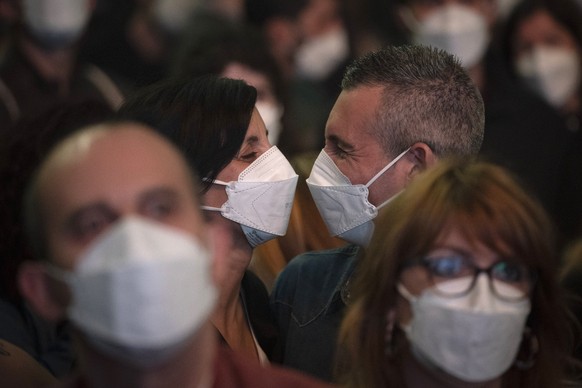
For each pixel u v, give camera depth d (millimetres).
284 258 8562
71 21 12148
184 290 4551
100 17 15219
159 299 4508
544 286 5609
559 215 11977
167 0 15344
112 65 15180
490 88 12188
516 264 5488
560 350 5770
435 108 7348
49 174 4699
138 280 4488
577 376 6402
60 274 4629
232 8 15305
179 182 4730
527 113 12047
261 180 7238
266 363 7691
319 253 7867
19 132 6906
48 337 6926
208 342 4766
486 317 5410
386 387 5641
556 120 12086
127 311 4508
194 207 4770
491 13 12648
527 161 11914
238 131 7164
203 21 12234
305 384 5027
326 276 7711
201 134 7102
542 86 13039
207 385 4855
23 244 6750
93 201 4625
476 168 5574
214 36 11289
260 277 8484
